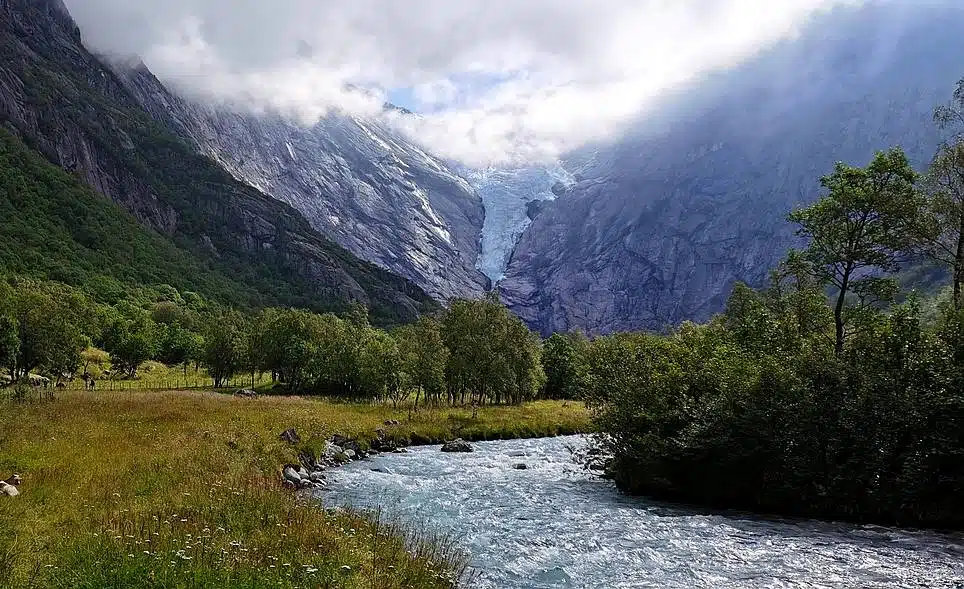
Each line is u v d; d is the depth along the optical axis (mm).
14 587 9945
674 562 17172
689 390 27938
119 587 9992
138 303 176375
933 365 24062
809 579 15875
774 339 32531
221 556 11867
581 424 59375
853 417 23672
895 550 18641
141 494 18062
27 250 174750
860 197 29500
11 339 64312
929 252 31703
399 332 109812
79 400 42688
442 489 28031
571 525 21375
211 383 102375
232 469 23594
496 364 79312
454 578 14562
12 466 19922
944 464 22000
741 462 25375
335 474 31219
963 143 31953
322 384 83938
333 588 11383
